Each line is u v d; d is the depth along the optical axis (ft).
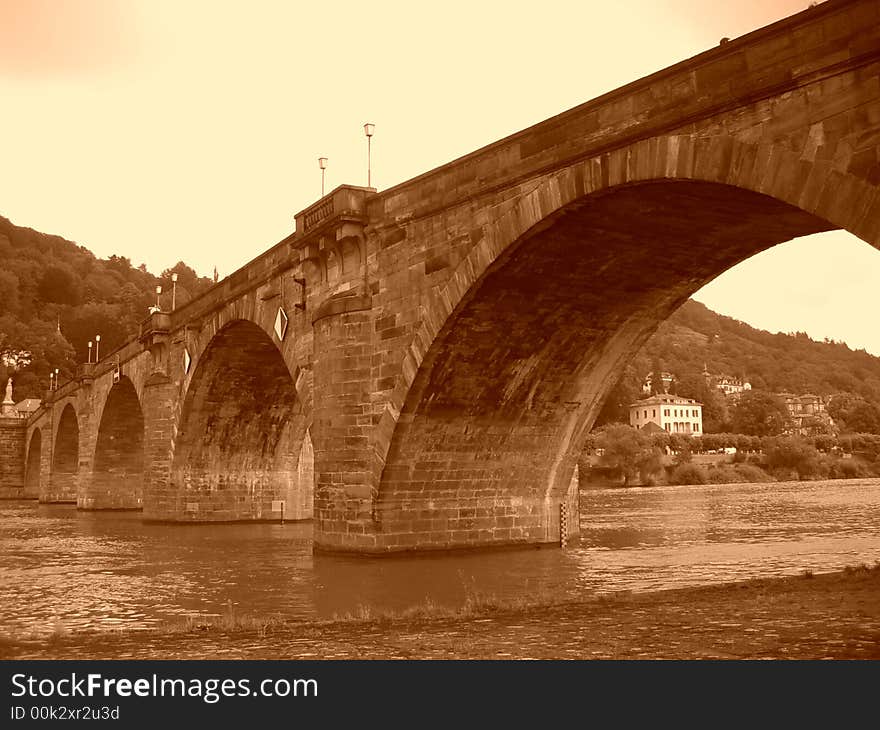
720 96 74.74
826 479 615.57
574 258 99.25
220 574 107.04
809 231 94.12
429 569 104.42
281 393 196.54
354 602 81.51
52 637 58.85
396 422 111.96
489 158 99.55
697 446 640.99
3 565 121.70
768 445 632.38
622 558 115.34
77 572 112.57
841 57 66.49
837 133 67.00
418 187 110.83
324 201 125.49
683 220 91.35
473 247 102.37
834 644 47.24
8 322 635.25
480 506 121.90
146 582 101.24
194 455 198.90
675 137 78.54
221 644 54.29
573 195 87.40
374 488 114.11
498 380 115.03
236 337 177.88
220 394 193.77
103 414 279.08
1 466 452.76
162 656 50.37
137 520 230.48
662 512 243.40
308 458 208.64
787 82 69.92
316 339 124.26
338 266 126.00
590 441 556.51
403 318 112.16
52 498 371.56
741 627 53.42
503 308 105.40
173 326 204.23
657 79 80.23
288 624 63.05
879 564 88.28
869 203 64.39
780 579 81.76
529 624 58.23
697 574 98.12
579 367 119.44
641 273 104.17
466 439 118.11
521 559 114.11
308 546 142.82
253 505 202.90
